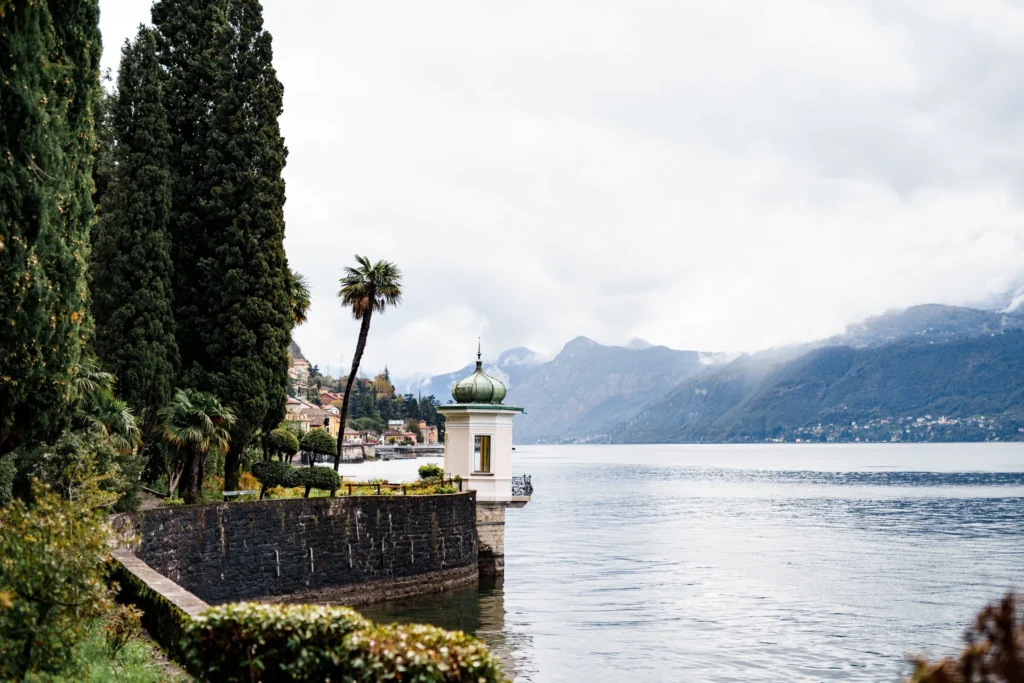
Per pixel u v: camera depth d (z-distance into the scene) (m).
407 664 13.52
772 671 39.66
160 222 49.22
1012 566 72.56
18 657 17.06
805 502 144.12
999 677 7.64
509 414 58.16
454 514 53.00
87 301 43.91
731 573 68.00
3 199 27.09
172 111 53.38
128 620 20.33
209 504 37.97
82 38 31.58
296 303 64.50
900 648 44.09
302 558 42.81
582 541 89.81
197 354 51.28
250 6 54.38
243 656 14.69
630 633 46.56
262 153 52.94
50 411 30.30
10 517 18.19
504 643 43.56
